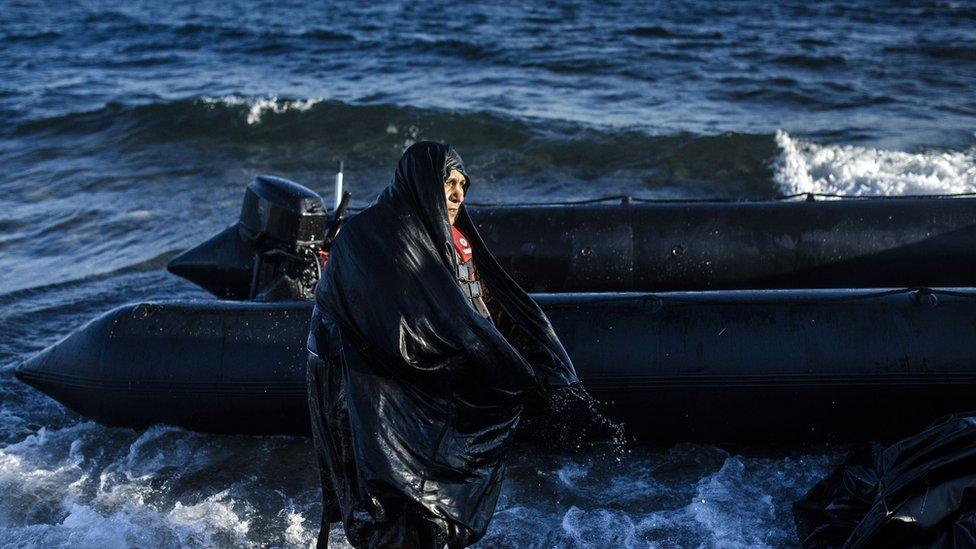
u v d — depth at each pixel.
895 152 11.93
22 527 4.61
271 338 5.28
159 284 8.48
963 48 19.30
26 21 26.28
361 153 12.95
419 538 3.42
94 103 15.84
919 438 4.24
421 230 3.40
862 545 3.96
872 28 23.39
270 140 13.53
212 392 5.24
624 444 5.42
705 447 5.41
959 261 6.46
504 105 15.02
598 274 6.50
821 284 6.51
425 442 3.40
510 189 11.28
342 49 20.81
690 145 12.32
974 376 4.99
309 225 5.95
